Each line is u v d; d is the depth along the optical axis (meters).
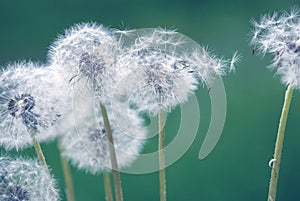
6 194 0.71
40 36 1.86
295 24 0.72
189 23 1.81
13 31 1.86
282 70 0.70
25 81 0.73
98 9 1.88
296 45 0.71
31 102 0.73
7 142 0.74
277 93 1.49
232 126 1.43
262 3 1.74
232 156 1.35
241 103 1.48
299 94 1.48
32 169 0.72
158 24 1.81
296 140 1.43
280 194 1.37
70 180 0.78
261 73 1.53
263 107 1.48
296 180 1.38
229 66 0.73
